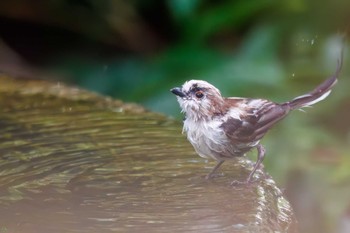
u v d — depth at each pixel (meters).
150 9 17.20
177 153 7.59
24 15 17.45
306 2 14.69
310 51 14.59
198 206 6.16
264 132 7.55
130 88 15.56
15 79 10.27
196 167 7.22
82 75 16.58
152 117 8.83
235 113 7.48
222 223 5.75
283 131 12.85
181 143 7.91
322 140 12.90
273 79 13.92
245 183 6.85
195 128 7.46
